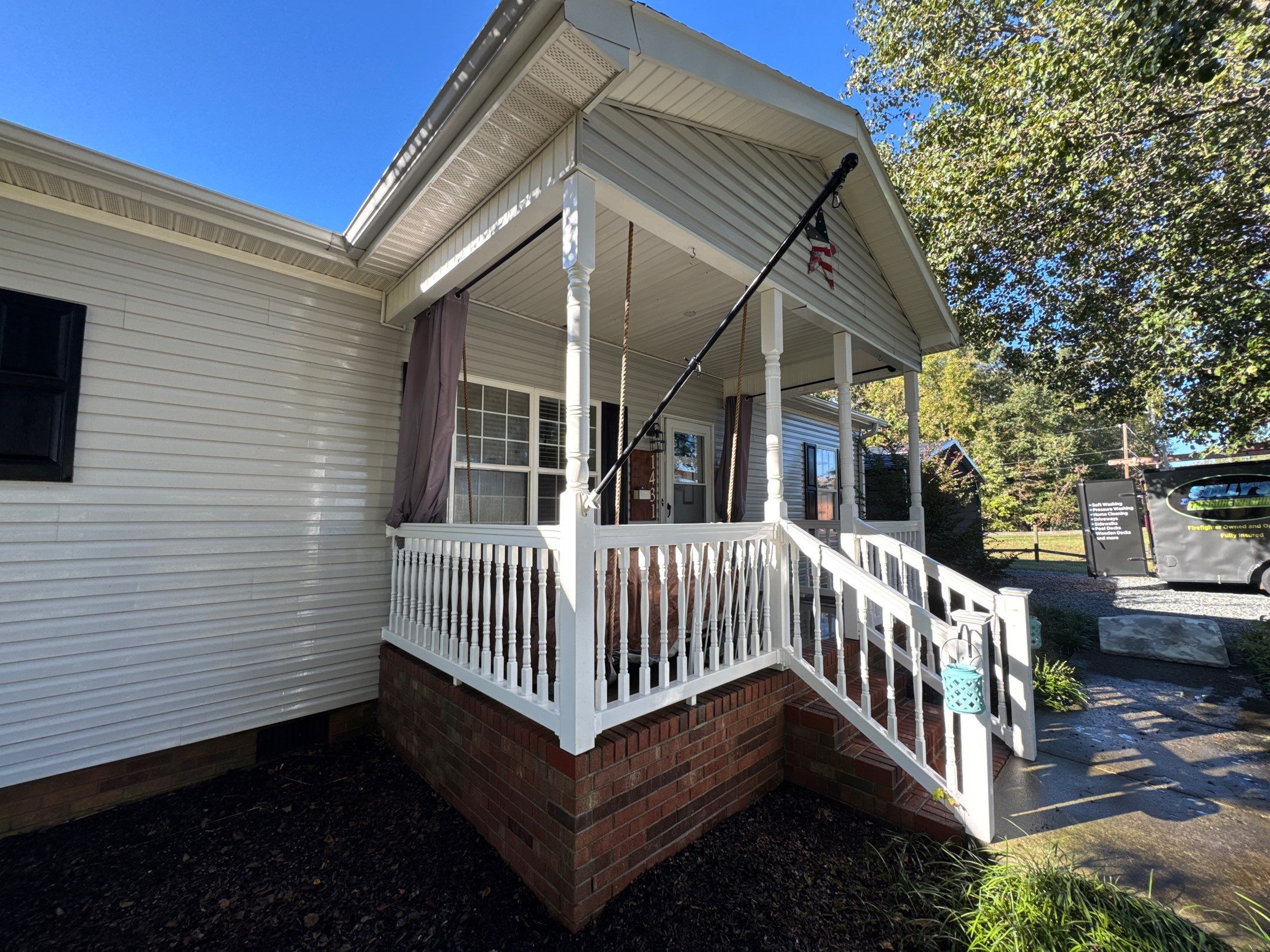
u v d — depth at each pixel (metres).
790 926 2.15
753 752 3.08
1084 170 7.37
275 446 3.70
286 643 3.68
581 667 2.23
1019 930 1.89
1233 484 9.52
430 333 3.97
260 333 3.67
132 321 3.19
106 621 3.05
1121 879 2.19
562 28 2.04
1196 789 2.93
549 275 4.12
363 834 2.84
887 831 2.74
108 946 2.12
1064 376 9.96
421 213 3.21
